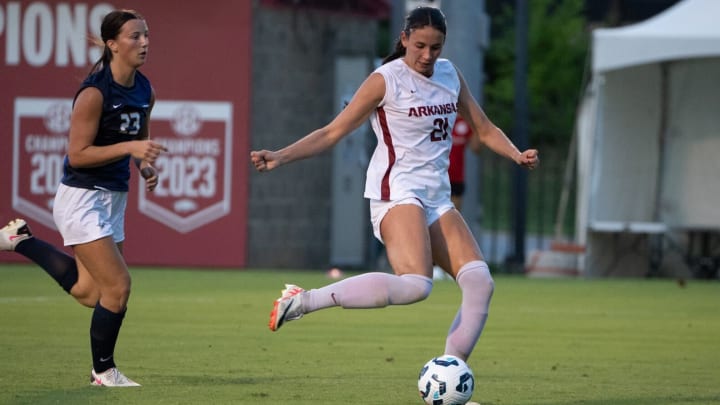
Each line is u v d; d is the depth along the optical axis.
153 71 66.56
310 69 70.50
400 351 33.25
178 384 25.83
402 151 23.47
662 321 43.53
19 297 48.12
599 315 45.62
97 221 25.02
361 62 73.50
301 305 21.94
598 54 63.16
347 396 24.48
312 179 71.31
